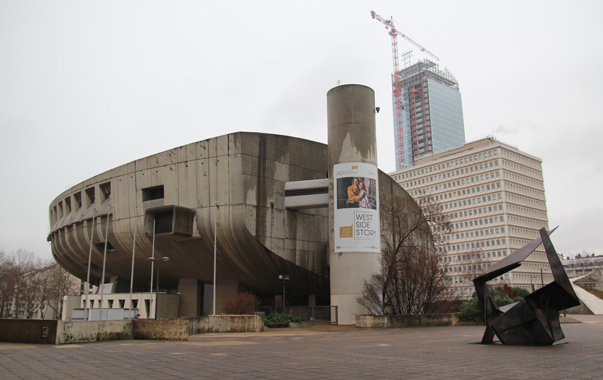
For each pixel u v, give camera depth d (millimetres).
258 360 11086
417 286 34250
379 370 9297
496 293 35750
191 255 43656
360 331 26109
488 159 101250
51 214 66500
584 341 15828
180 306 48312
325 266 43688
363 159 37656
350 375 8625
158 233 41938
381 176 48531
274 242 40250
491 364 9984
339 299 35750
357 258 35812
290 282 43500
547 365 9688
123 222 46500
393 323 30000
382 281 34188
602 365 9609
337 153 38156
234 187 39469
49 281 84875
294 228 41812
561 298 14031
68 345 14688
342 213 36750
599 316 50312
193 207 41188
